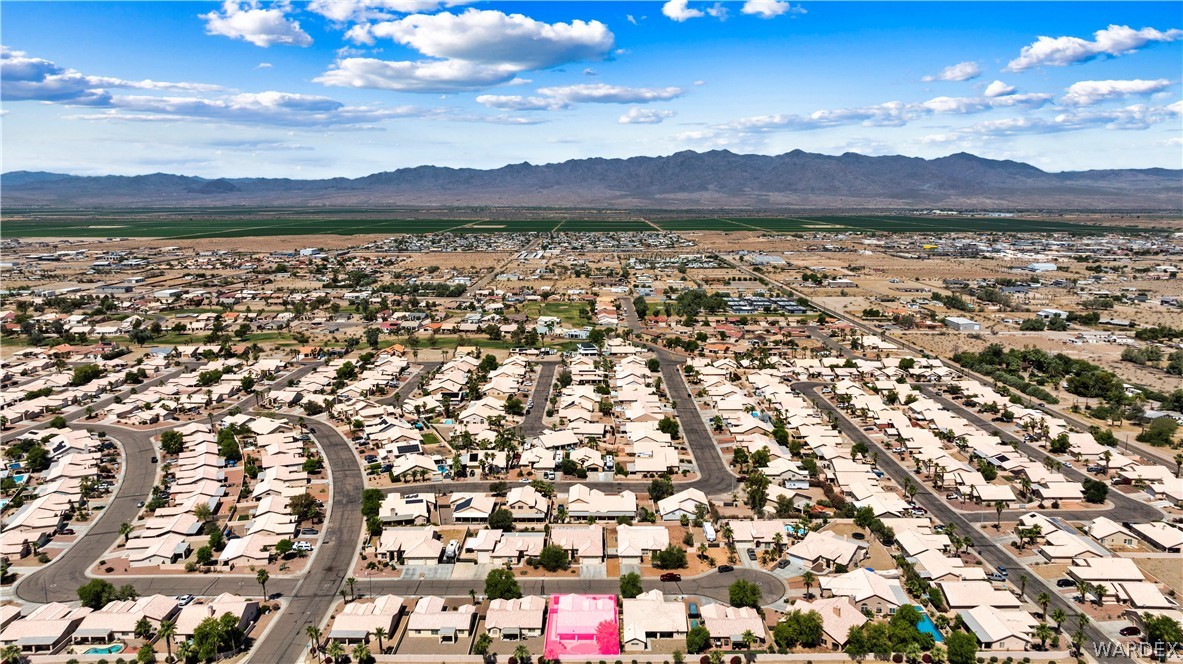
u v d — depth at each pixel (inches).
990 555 6501.0
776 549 6545.3
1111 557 6294.3
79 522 7185.0
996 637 5221.5
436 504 7534.5
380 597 5698.8
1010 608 5625.0
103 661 5172.2
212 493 7687.0
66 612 5546.3
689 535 6658.5
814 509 7293.3
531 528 6998.0
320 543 6717.5
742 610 5551.2
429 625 5393.7
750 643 5216.5
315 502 7485.2
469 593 5940.0
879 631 5221.5
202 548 6382.9
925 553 6299.2
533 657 5231.3
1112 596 5762.8
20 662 5142.7
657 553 6343.5
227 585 6043.3
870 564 6353.3
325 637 5354.3
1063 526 6870.1
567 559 6343.5
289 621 5556.1
